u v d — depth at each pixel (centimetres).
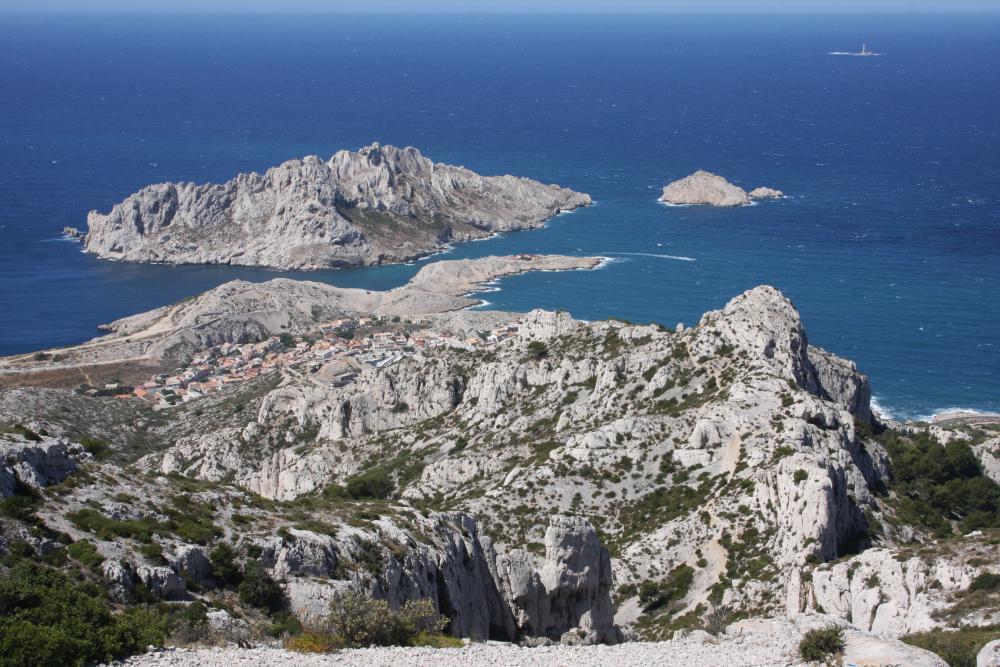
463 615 6788
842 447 11344
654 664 5128
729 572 9406
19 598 4791
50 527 5584
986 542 7731
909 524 11162
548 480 11538
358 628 5438
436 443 14825
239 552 5962
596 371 14612
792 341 13525
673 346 13950
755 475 10400
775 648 5391
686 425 12025
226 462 16988
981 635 6331
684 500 10894
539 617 7388
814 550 9112
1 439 6062
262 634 5456
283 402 17975
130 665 4644
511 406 15000
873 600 7762
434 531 7038
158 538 5831
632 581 9694
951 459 13088
